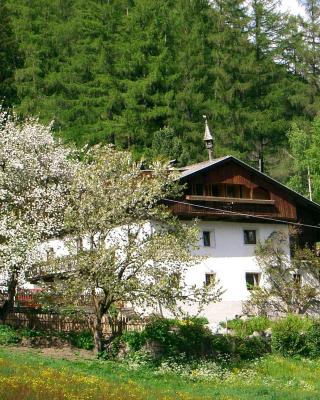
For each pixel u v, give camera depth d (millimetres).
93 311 33750
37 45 77562
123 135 71688
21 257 33531
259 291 44125
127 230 33500
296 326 37719
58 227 35094
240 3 84375
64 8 83375
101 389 23109
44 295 32844
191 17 81625
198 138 73875
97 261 31359
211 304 43125
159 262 32625
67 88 74312
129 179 34250
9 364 25000
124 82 75062
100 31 80062
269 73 80562
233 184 48438
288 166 76375
